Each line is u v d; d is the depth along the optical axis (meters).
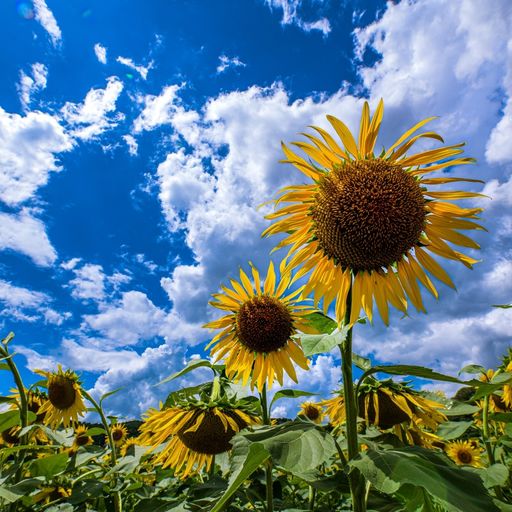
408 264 0.46
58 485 0.77
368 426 0.58
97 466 0.82
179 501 0.55
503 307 0.50
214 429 0.59
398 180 0.44
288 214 0.47
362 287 0.45
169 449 0.69
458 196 0.44
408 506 0.32
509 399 0.73
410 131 0.44
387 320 0.44
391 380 0.59
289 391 0.61
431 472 0.28
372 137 0.45
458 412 0.61
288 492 0.78
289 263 0.47
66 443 0.71
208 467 0.67
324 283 0.46
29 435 0.73
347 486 0.41
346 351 0.39
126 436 1.32
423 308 0.45
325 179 0.45
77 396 0.94
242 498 0.56
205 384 0.66
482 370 0.66
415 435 0.61
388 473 0.28
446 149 0.44
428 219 0.46
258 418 0.61
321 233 0.46
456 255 0.45
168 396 0.64
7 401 0.69
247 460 0.31
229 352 0.67
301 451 0.31
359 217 0.43
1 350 0.68
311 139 0.45
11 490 0.52
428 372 0.37
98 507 0.77
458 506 0.25
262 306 0.66
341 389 0.63
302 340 0.39
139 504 0.56
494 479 0.46
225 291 0.69
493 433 0.76
